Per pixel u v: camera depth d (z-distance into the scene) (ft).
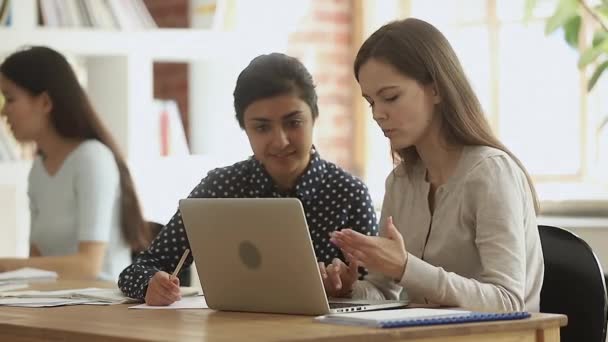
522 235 8.82
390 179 10.08
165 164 18.33
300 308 8.15
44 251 14.30
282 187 10.43
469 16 20.34
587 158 18.61
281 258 8.07
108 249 14.02
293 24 20.35
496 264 8.64
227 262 8.51
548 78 19.13
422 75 8.98
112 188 13.97
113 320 8.23
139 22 18.12
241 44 19.04
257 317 8.16
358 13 21.39
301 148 9.97
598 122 18.52
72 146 14.15
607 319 9.53
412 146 9.73
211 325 7.69
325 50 21.18
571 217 17.67
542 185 19.02
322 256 10.45
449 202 9.23
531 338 7.52
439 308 8.28
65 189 14.05
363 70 9.07
